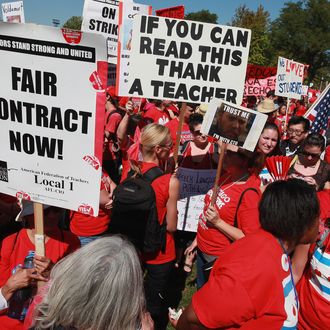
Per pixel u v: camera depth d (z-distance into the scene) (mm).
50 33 1847
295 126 4820
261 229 1870
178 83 3359
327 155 5086
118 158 6562
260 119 2809
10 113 2027
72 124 1945
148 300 3502
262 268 1677
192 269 4836
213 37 3301
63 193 2045
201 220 3299
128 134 6000
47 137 1999
